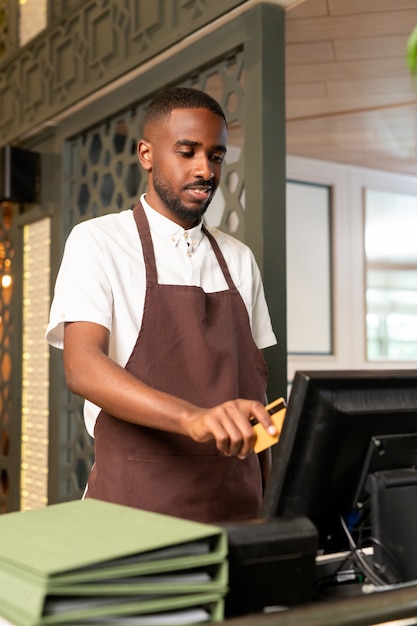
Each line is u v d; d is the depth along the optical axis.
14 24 4.21
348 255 5.00
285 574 0.92
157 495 1.58
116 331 1.63
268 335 1.92
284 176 2.64
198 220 1.75
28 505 4.06
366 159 4.89
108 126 3.59
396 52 3.10
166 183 1.67
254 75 2.63
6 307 4.39
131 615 0.79
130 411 1.27
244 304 1.77
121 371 1.35
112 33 3.34
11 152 3.96
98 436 1.64
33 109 4.00
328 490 1.05
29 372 4.12
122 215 1.74
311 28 2.87
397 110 3.87
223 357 1.66
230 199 2.74
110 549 0.80
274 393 2.59
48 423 3.85
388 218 5.21
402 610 0.85
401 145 4.55
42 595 0.73
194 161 1.65
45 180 3.98
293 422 0.99
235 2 2.64
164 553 0.82
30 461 4.06
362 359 5.02
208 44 2.84
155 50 3.04
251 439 1.05
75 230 1.65
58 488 3.71
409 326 5.25
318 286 4.90
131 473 1.58
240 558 0.89
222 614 0.84
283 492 1.01
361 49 3.08
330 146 4.57
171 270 1.69
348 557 1.07
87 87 3.50
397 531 1.07
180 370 1.62
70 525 0.92
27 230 4.21
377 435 1.06
